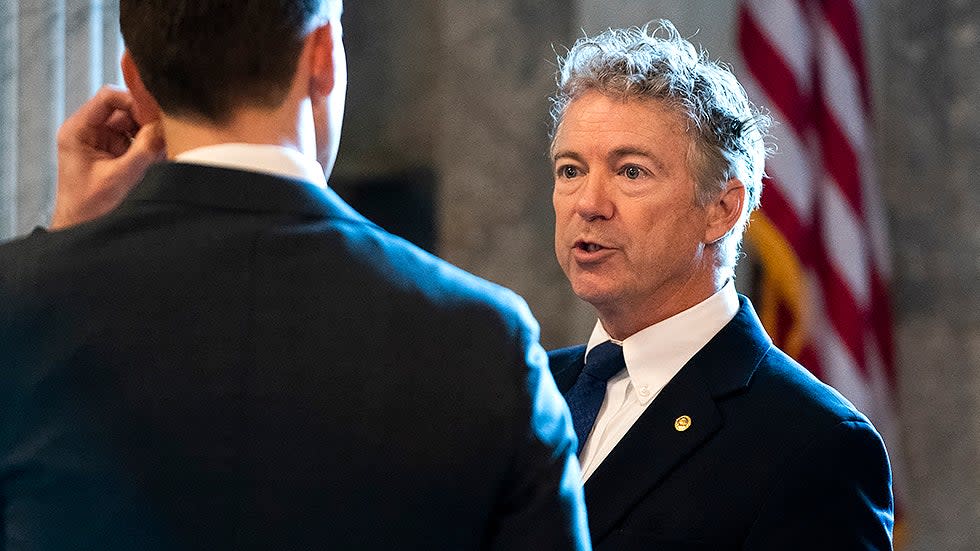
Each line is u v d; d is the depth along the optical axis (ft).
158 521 6.93
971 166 24.47
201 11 7.63
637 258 11.81
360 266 7.39
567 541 7.28
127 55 8.36
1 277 7.33
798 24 22.79
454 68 25.91
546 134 25.62
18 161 20.39
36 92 20.31
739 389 11.62
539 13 25.64
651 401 11.91
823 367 22.67
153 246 7.31
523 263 25.68
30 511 7.07
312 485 6.99
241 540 6.93
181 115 7.77
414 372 7.19
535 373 7.43
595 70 12.14
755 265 23.95
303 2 7.75
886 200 24.64
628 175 11.84
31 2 20.33
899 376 24.56
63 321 7.16
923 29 24.62
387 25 26.32
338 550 6.97
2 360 7.18
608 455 11.60
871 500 11.13
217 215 7.40
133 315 7.15
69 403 7.06
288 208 7.48
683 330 12.02
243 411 7.04
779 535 10.93
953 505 24.49
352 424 7.07
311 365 7.13
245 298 7.20
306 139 7.86
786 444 11.15
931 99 24.63
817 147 23.03
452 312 7.39
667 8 23.81
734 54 23.49
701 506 11.12
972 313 24.44
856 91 22.99
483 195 25.80
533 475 7.27
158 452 6.98
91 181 9.14
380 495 7.03
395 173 26.30
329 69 7.99
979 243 24.41
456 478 7.11
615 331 12.41
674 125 11.82
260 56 7.63
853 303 22.52
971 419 24.41
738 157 12.12
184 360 7.09
